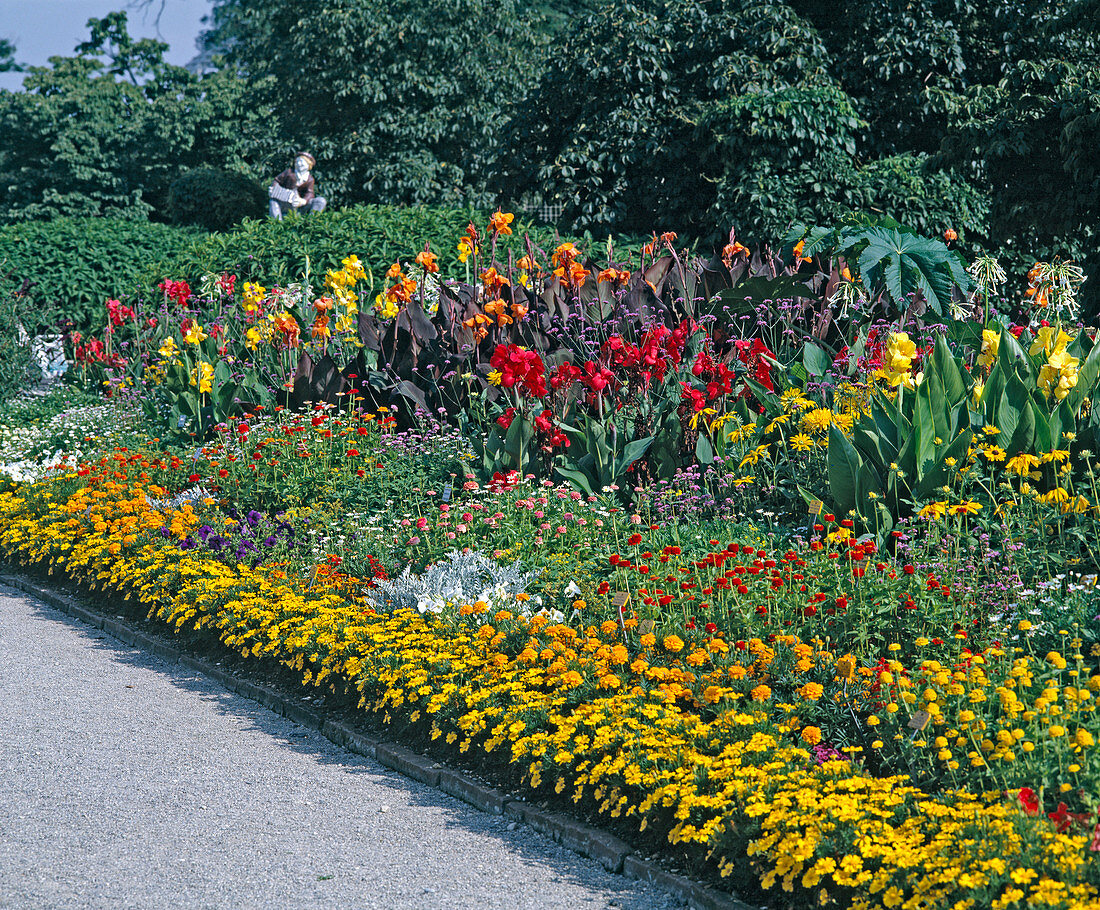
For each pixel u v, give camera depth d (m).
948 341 7.14
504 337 8.07
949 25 15.14
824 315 7.84
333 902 3.06
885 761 3.34
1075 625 3.81
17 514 7.90
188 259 13.95
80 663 5.58
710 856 3.10
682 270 8.49
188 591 5.77
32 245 15.84
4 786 3.94
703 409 6.46
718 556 4.67
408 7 23.00
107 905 3.04
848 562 4.73
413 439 7.19
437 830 3.59
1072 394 5.54
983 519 4.89
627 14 16.44
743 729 3.51
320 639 4.80
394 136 23.19
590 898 3.10
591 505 5.96
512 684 4.02
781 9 15.40
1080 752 3.07
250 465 7.06
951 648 3.93
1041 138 12.02
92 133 30.20
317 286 12.40
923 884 2.58
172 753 4.32
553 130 17.25
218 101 30.20
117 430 9.28
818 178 13.92
